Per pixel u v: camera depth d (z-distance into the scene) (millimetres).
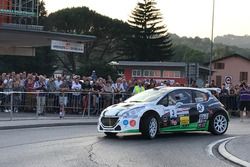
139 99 14961
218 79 86750
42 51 68062
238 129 18312
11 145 12453
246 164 9922
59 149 11797
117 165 9664
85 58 84375
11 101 19234
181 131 15375
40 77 22219
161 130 14586
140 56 86750
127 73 78688
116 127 14078
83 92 21734
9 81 21828
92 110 22141
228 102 27234
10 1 27594
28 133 15375
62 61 81312
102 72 74000
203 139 14477
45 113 20656
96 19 86062
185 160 10484
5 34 25562
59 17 84875
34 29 27047
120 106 14492
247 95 23953
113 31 86875
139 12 86500
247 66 85562
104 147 12305
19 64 65250
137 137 14734
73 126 18297
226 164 10031
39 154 10969
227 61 86500
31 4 28141
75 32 85062
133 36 86562
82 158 10461
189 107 15234
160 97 14805
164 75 76625
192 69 28078
